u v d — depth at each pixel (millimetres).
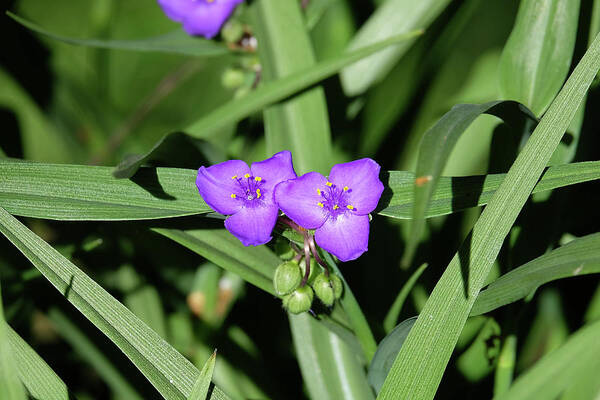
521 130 492
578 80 438
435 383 437
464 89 604
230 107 526
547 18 491
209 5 549
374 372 471
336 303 486
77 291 447
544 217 502
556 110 438
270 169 460
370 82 573
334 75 567
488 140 572
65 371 596
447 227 583
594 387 473
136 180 468
